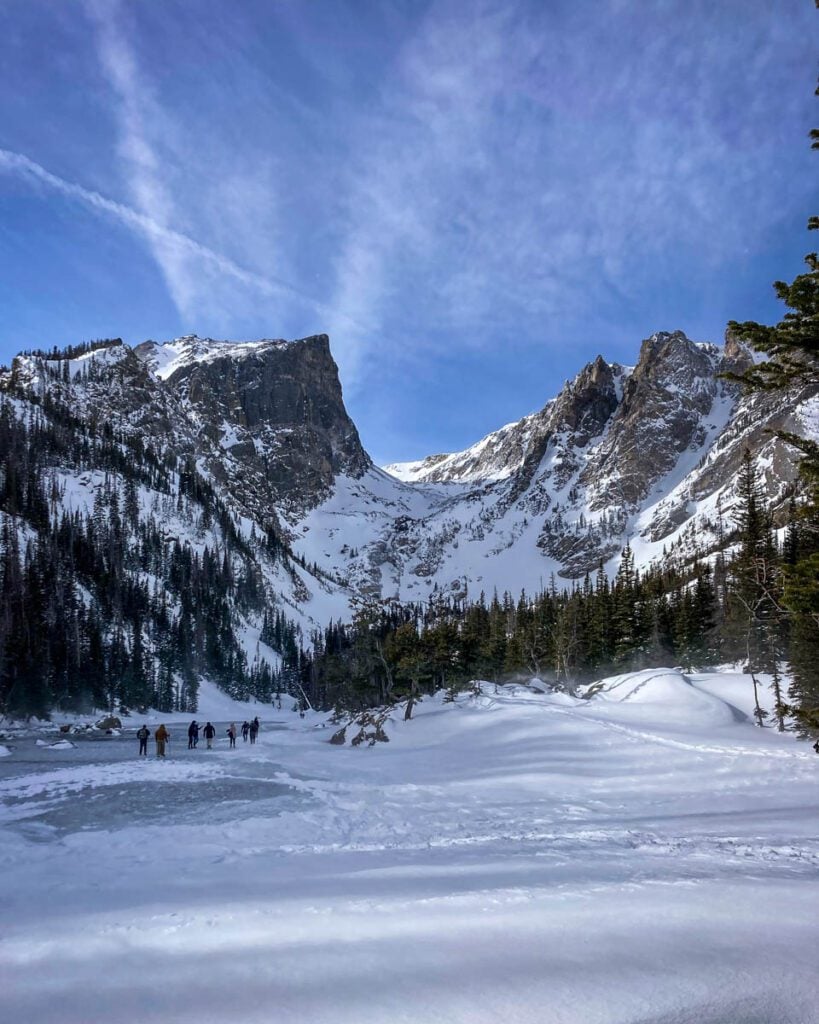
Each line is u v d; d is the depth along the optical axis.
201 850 12.70
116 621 107.44
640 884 7.68
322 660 71.50
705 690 45.28
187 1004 4.75
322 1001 4.68
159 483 195.88
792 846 10.43
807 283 9.96
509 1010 4.41
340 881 8.95
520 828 13.85
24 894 9.05
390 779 24.80
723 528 175.38
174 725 79.19
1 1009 4.79
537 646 76.75
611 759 26.09
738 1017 4.27
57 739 53.00
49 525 117.25
